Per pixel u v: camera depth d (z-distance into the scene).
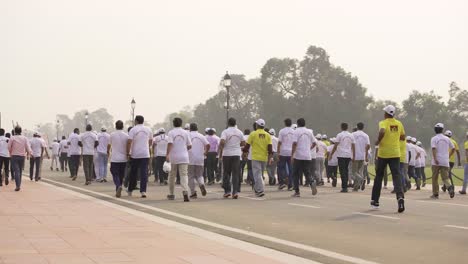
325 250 9.09
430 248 9.28
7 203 15.46
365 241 9.98
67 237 9.52
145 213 13.29
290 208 15.29
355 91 96.56
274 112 97.19
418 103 106.06
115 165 18.38
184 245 8.92
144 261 7.57
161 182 25.92
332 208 15.29
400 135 14.59
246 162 26.88
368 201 17.33
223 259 7.82
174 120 17.58
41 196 17.89
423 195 20.53
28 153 20.55
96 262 7.45
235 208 15.28
